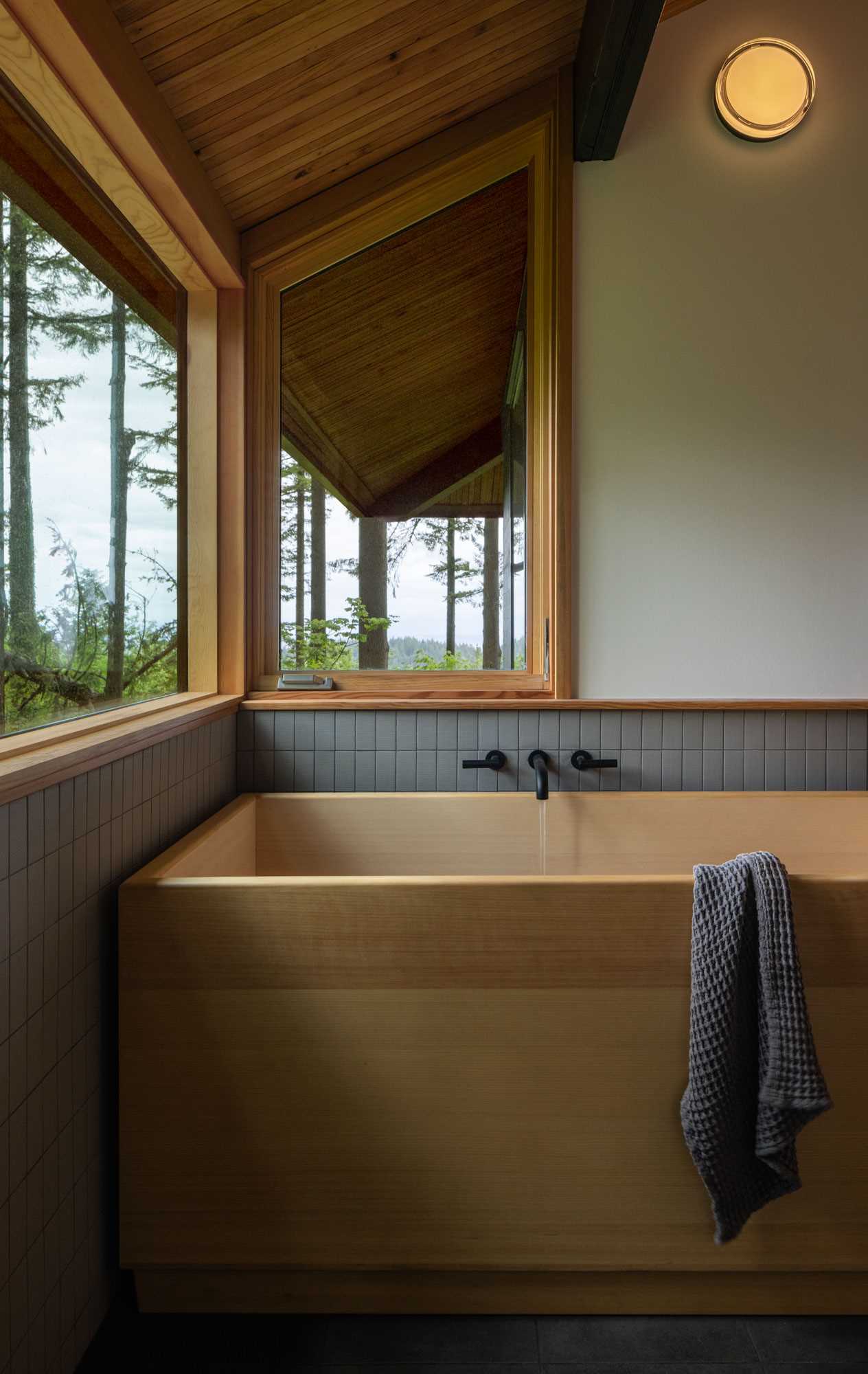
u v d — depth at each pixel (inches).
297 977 49.9
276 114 66.2
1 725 47.4
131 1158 50.1
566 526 84.9
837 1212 50.4
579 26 77.2
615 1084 50.1
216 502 80.2
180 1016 49.8
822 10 84.1
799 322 85.2
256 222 79.8
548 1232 50.4
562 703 83.8
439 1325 51.3
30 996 41.1
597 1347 49.6
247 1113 50.1
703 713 84.7
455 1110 50.2
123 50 50.8
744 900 48.6
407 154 81.8
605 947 49.8
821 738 85.0
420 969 49.9
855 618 86.1
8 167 47.7
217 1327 50.9
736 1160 48.6
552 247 84.9
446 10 65.6
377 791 83.7
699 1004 48.4
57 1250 44.3
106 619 61.8
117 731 53.6
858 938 49.6
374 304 86.9
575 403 85.2
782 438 85.6
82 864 47.3
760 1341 50.1
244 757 83.0
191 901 49.6
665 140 84.4
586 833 80.1
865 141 84.6
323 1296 52.3
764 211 84.8
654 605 85.9
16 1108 39.9
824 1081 46.4
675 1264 50.5
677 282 84.8
